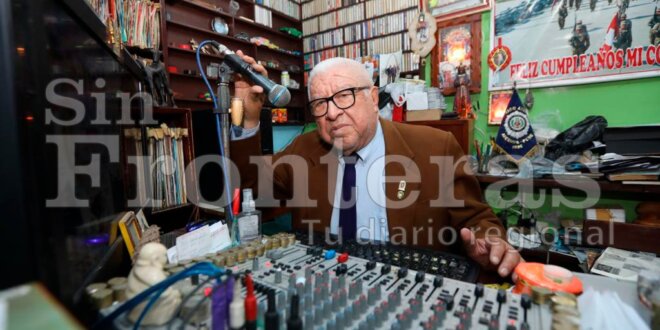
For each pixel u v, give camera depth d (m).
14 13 0.28
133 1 2.13
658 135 1.51
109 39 0.65
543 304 0.42
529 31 2.01
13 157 0.27
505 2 2.08
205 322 0.38
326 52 3.43
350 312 0.40
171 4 2.64
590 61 1.84
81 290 0.40
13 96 0.27
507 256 0.67
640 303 0.41
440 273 0.56
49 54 0.35
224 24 2.96
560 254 1.57
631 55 1.73
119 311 0.37
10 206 0.27
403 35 2.88
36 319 0.28
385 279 0.52
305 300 0.43
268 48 3.27
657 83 1.69
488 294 0.46
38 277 0.29
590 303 0.40
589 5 1.83
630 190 1.40
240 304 0.35
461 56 2.28
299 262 0.59
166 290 0.38
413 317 0.40
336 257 0.61
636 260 1.17
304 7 3.58
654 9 1.67
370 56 3.00
